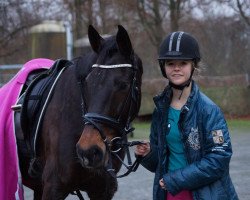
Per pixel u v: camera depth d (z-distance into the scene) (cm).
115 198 579
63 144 317
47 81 354
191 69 275
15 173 353
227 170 267
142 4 1762
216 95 1775
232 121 1623
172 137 277
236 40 2181
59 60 358
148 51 1917
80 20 1669
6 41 1909
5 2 1855
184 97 276
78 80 305
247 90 1781
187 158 270
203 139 265
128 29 1778
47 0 1802
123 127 287
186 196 280
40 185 386
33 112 348
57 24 1341
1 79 1104
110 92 274
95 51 297
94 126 271
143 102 1600
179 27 1884
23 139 357
